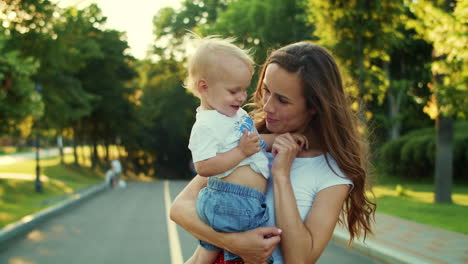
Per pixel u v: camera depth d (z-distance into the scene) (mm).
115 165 32750
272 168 1969
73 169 45250
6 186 22281
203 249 2100
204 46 2141
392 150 27812
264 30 24156
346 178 1990
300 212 1947
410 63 28984
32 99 15750
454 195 18797
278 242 1855
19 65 14758
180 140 59219
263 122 2326
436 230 9641
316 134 2066
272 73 1969
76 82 28781
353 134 2020
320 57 1965
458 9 10297
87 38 29609
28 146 113500
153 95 54562
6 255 8625
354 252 8414
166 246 9312
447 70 11227
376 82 15828
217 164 2004
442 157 15609
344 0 14469
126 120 49562
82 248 9227
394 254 7320
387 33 15156
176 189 29500
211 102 2109
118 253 8664
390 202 14836
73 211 16359
